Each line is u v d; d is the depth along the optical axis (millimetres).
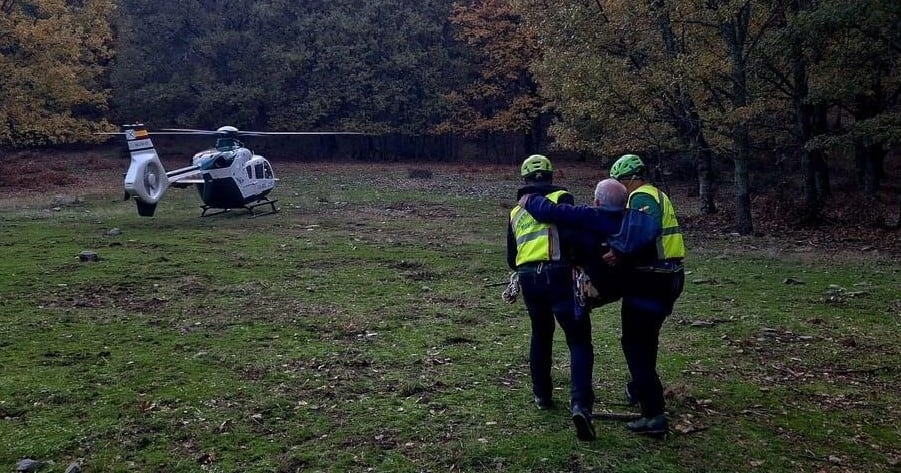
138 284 9875
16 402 5262
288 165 38219
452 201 22328
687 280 10625
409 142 44594
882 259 13000
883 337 7402
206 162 17625
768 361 6516
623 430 4754
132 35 39375
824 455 4500
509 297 5191
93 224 16531
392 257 12352
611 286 4531
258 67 40375
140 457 4375
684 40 18172
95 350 6660
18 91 25266
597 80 16891
